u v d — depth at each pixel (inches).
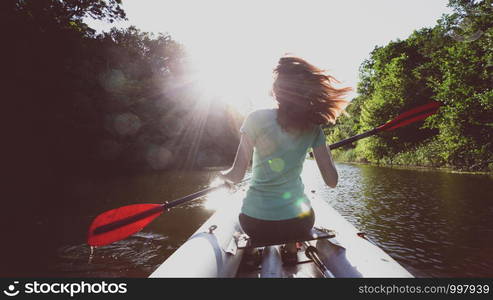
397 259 113.6
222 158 1211.9
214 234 60.9
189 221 178.7
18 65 553.3
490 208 195.2
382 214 185.6
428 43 887.1
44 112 598.2
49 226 176.1
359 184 337.1
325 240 58.0
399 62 842.8
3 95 531.8
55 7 700.0
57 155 615.2
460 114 454.9
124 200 265.3
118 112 805.2
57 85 628.4
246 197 52.0
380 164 772.6
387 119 809.5
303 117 46.8
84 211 218.4
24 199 271.7
